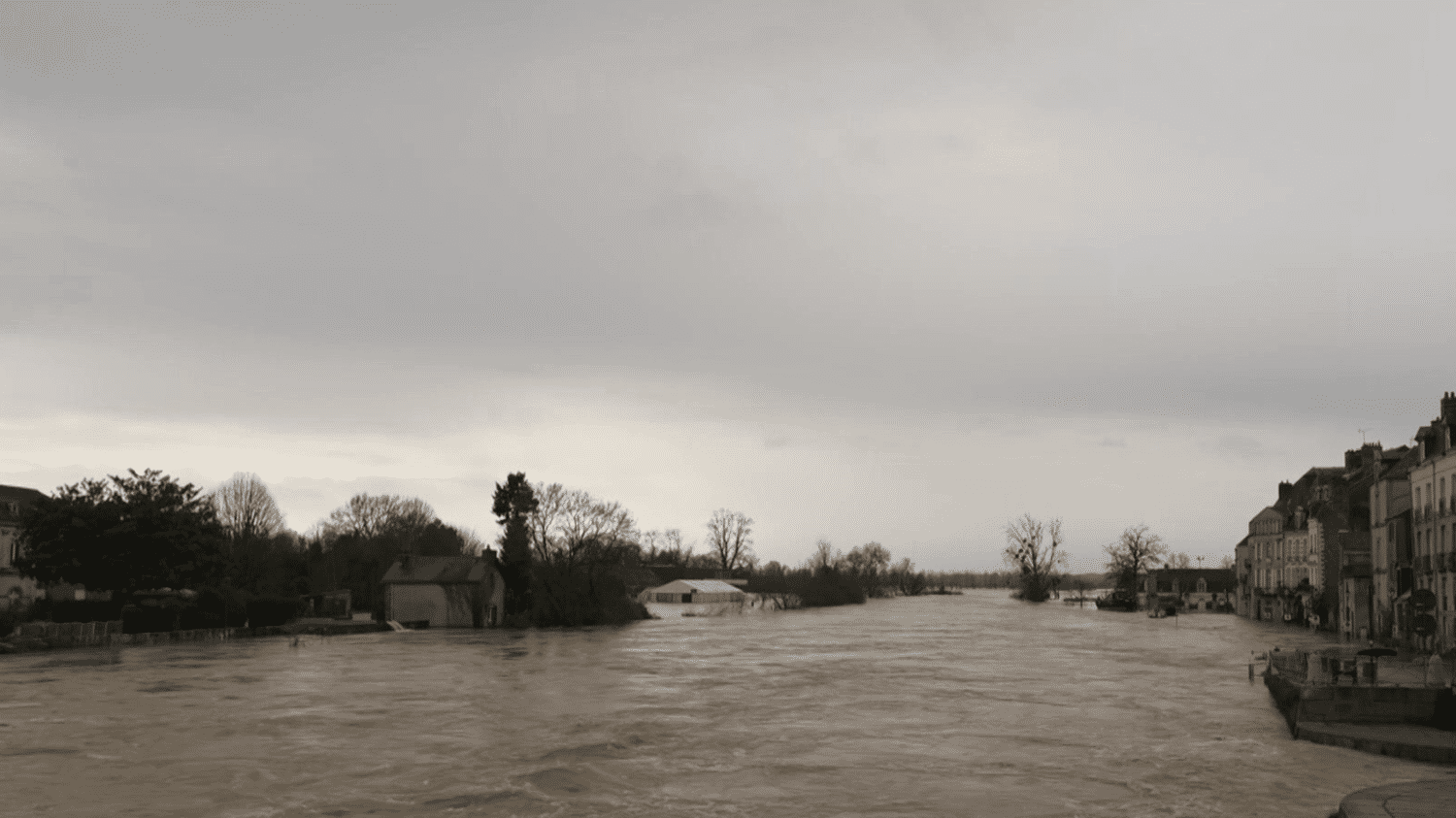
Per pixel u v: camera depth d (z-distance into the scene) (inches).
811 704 2017.7
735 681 2404.0
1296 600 5167.3
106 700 2055.9
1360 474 4552.2
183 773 1396.4
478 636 4097.0
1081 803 1245.1
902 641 3722.9
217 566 3900.1
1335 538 4660.4
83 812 1208.2
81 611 3518.7
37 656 2989.7
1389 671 2046.0
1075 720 1830.7
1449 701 1630.2
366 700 2071.9
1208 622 5349.4
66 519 3494.1
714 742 1617.9
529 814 1204.5
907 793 1300.4
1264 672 2276.1
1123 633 4266.7
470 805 1240.2
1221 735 1684.3
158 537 3555.6
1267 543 5733.3
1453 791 1163.9
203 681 2365.9
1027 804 1241.4
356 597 5920.3
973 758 1503.4
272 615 4188.0
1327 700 1678.2
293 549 6427.2
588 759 1492.4
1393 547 3265.3
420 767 1437.0
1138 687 2292.1
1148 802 1252.5
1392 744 1510.8
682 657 3048.7
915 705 2004.2
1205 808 1219.2
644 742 1617.9
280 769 1424.7
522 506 4943.4
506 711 1923.0
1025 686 2309.3
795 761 1485.0
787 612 6569.9
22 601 3922.2
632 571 5418.3
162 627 3614.7
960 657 3051.2
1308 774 1387.8
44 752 1531.7
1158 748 1569.9
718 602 7721.5
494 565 4849.9
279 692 2185.0
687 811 1216.8
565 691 2217.0
